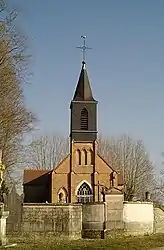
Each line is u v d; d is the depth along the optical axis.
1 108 31.72
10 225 34.38
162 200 58.75
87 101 60.47
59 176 58.34
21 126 35.19
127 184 68.62
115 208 37.06
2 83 28.42
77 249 25.50
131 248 27.02
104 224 36.22
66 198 57.91
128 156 70.75
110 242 30.39
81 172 58.72
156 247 28.17
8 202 42.56
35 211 34.41
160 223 42.41
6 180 40.44
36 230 34.09
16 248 23.78
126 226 37.38
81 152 59.38
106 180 58.75
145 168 70.06
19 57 25.64
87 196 58.31
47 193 61.84
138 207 38.44
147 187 69.00
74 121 59.97
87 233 35.69
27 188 63.09
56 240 32.41
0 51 24.47
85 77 61.91
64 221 34.62
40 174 64.50
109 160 71.44
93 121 60.25
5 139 33.94
